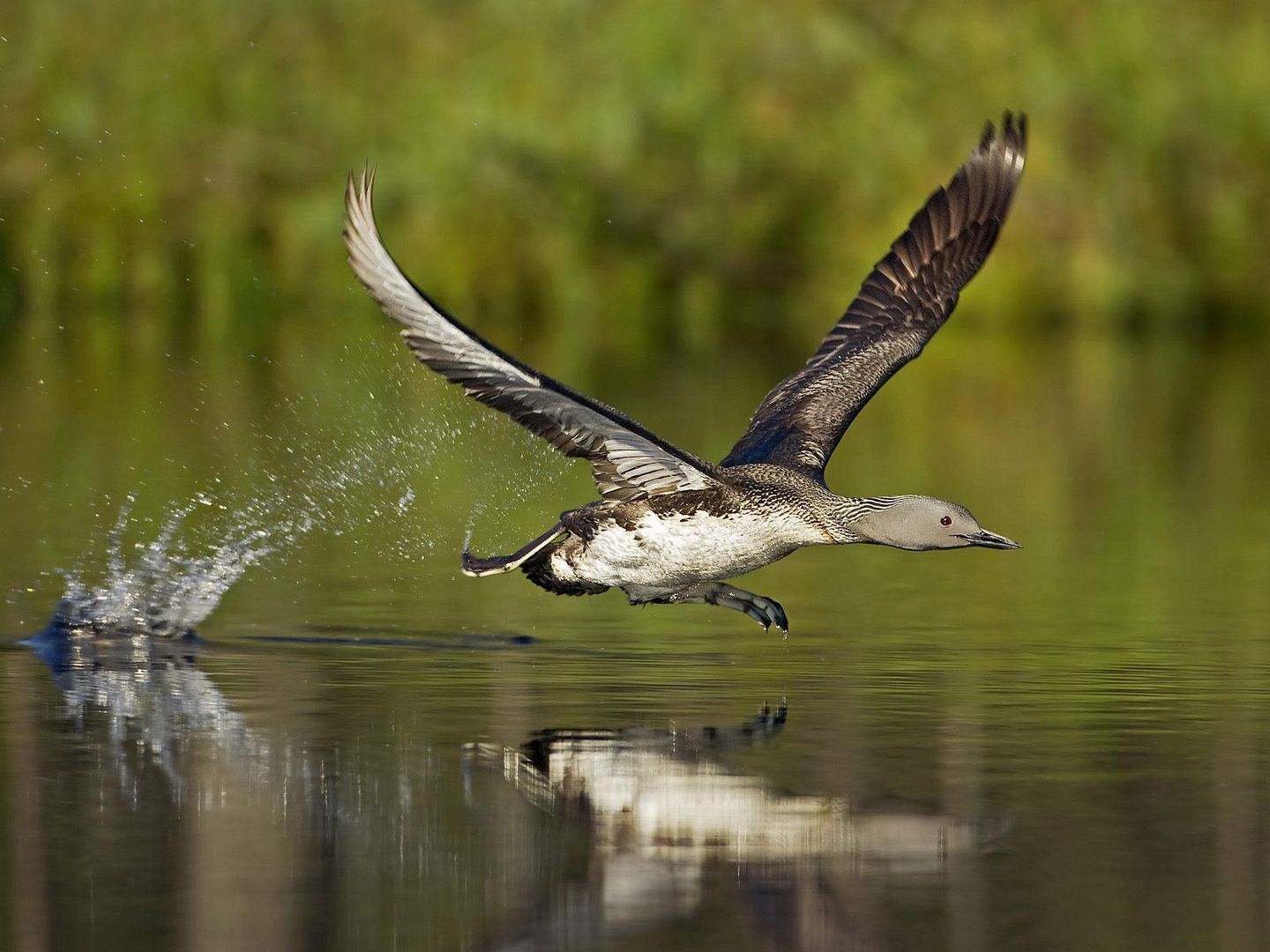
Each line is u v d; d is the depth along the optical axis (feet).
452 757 32.35
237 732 34.04
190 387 86.02
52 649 41.19
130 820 28.96
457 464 69.82
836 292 114.73
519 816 29.30
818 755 32.53
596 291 113.09
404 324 31.63
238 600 47.29
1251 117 119.24
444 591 49.11
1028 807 29.66
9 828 28.58
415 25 114.32
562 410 33.17
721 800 29.99
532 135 113.39
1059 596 48.73
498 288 112.78
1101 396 91.86
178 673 38.93
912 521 35.73
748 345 107.34
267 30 112.57
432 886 26.43
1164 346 112.57
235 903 25.73
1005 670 39.45
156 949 24.21
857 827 28.76
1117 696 36.94
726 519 35.81
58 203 107.76
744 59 116.47
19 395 83.61
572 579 37.32
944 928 24.90
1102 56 117.39
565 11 115.75
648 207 114.93
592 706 36.11
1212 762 32.07
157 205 108.88
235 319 108.88
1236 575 51.57
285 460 68.39
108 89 109.60
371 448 71.67
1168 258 117.08
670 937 24.77
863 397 39.99
